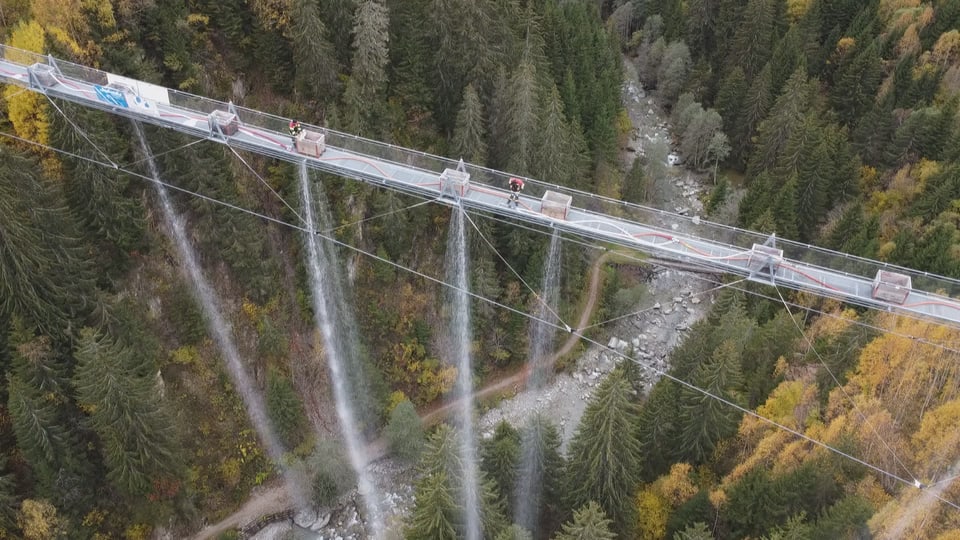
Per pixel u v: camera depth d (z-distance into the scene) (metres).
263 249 73.94
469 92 74.69
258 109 77.44
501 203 61.38
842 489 59.16
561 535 50.12
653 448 65.00
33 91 58.75
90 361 52.97
